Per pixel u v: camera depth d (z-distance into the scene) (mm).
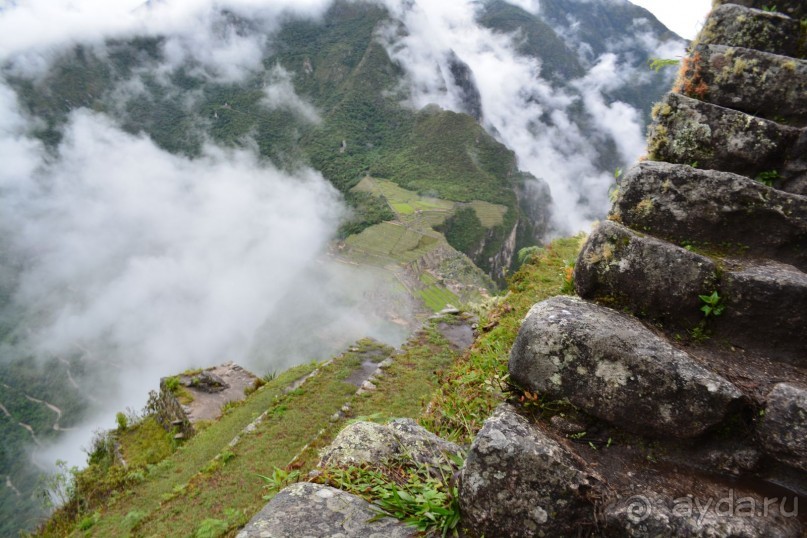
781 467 1930
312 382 13914
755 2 4430
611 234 2799
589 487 1900
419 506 2227
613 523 1804
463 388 5285
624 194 3160
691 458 2033
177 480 11805
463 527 2100
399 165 199500
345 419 9633
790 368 2264
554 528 1893
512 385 2457
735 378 2182
